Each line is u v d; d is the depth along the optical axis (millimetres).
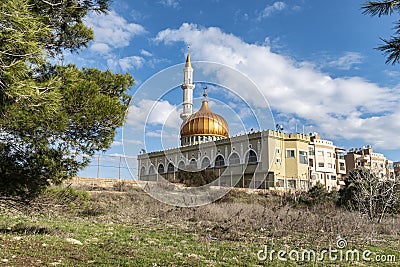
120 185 21781
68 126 6473
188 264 7145
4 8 4227
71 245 8367
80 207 9258
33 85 4664
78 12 7570
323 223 14555
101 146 7055
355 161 54688
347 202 21469
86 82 6625
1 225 10922
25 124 5926
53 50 7461
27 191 8016
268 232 12648
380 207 19453
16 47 4449
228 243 9969
